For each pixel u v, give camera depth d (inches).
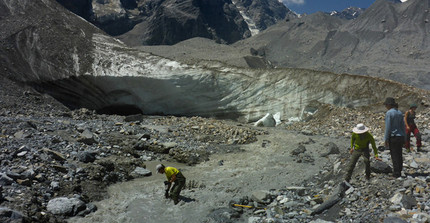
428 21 3004.4
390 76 2333.9
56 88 809.5
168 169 249.1
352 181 229.0
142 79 834.8
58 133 409.1
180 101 841.5
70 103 829.2
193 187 285.4
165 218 220.1
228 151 434.9
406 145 291.9
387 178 212.4
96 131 458.3
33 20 933.8
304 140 472.7
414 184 192.1
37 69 805.2
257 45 3858.3
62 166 284.5
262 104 791.7
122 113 871.1
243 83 825.5
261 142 483.5
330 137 503.2
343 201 203.5
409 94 595.8
